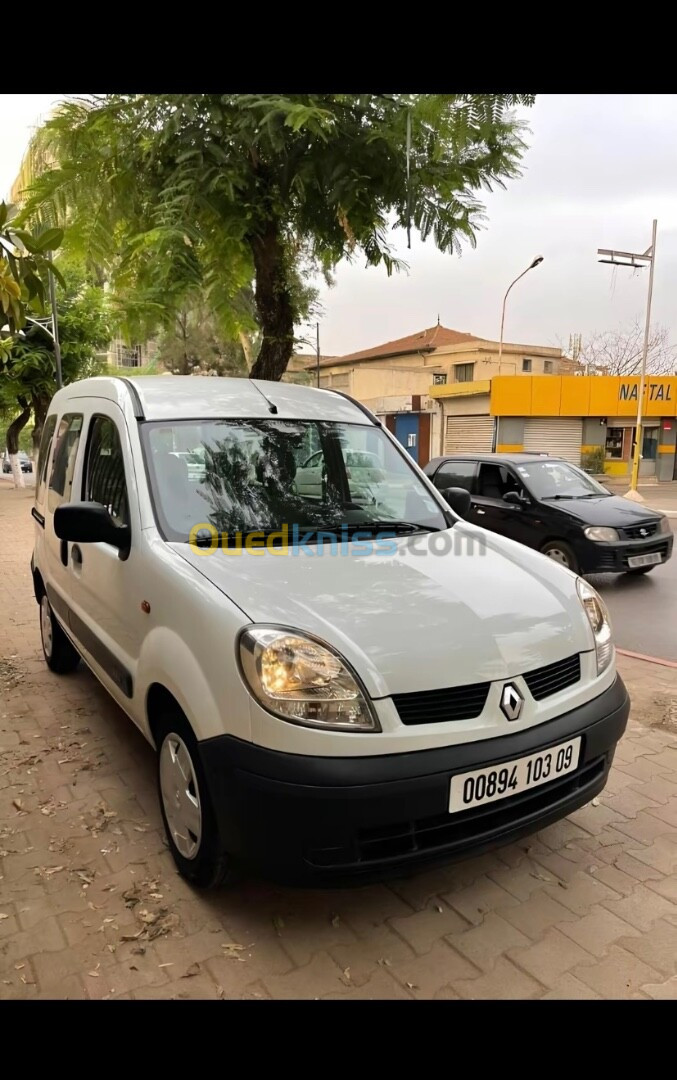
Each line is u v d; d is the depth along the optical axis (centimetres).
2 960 236
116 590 320
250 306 661
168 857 294
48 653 520
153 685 274
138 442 325
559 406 2788
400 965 235
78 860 292
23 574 952
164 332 638
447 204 523
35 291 371
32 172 512
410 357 4481
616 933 252
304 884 220
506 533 899
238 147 478
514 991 225
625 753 395
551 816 251
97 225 523
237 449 335
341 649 226
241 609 238
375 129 472
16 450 3034
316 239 589
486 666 238
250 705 222
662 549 847
